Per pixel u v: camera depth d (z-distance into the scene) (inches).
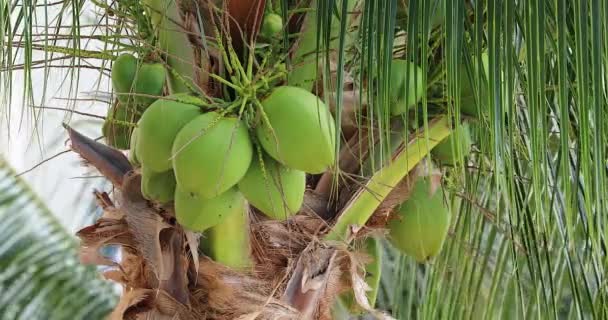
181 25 137.9
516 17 132.0
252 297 140.0
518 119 151.1
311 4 137.1
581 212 153.0
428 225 149.9
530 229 153.9
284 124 125.4
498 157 126.5
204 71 133.5
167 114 129.2
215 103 129.3
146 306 142.8
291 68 132.6
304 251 142.7
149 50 143.9
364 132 148.5
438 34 143.3
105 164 147.3
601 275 151.7
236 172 126.2
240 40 136.5
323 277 142.8
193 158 124.9
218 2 137.7
